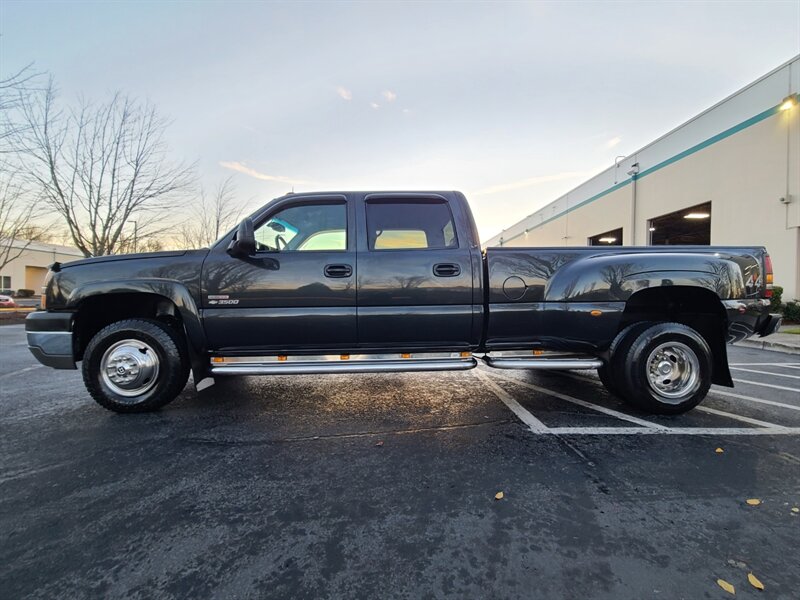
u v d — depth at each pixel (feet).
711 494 7.27
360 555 5.71
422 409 12.35
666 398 11.35
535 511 6.76
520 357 11.82
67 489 7.55
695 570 5.36
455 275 11.37
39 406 12.62
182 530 6.31
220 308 11.10
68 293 11.14
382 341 11.44
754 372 17.71
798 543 5.91
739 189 38.60
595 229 64.80
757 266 11.83
